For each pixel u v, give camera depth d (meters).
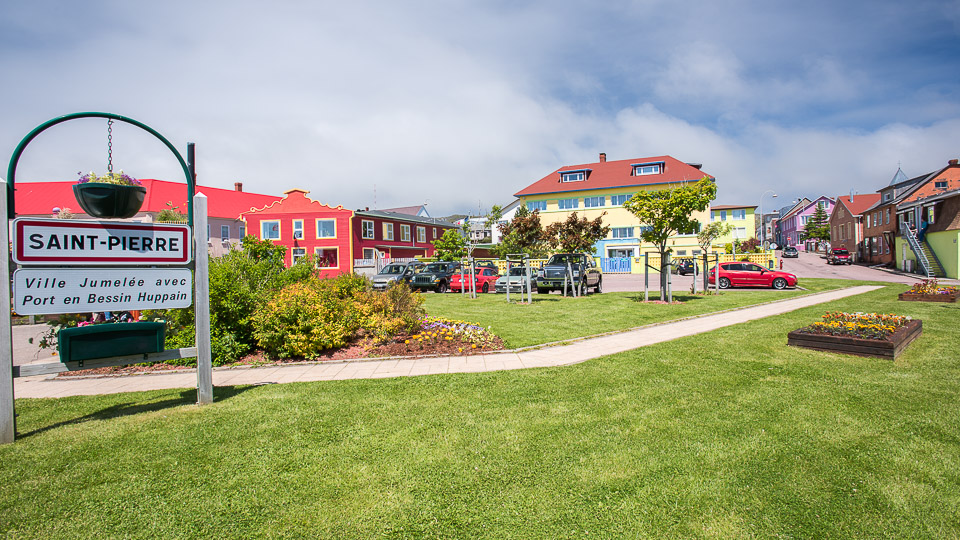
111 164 5.20
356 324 9.20
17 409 5.51
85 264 4.94
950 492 3.34
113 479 3.68
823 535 2.89
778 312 13.22
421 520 3.09
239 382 6.71
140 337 5.23
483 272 24.16
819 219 83.25
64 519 3.14
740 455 3.93
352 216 42.09
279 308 8.03
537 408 5.19
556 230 40.31
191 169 5.61
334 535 2.95
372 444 4.27
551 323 11.55
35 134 4.70
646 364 7.10
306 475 3.71
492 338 9.28
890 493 3.33
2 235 4.50
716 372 6.54
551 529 2.97
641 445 4.16
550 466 3.79
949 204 30.58
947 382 5.90
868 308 13.77
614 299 17.31
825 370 6.54
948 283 25.50
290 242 42.41
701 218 45.81
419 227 53.16
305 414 5.11
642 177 49.44
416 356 8.17
